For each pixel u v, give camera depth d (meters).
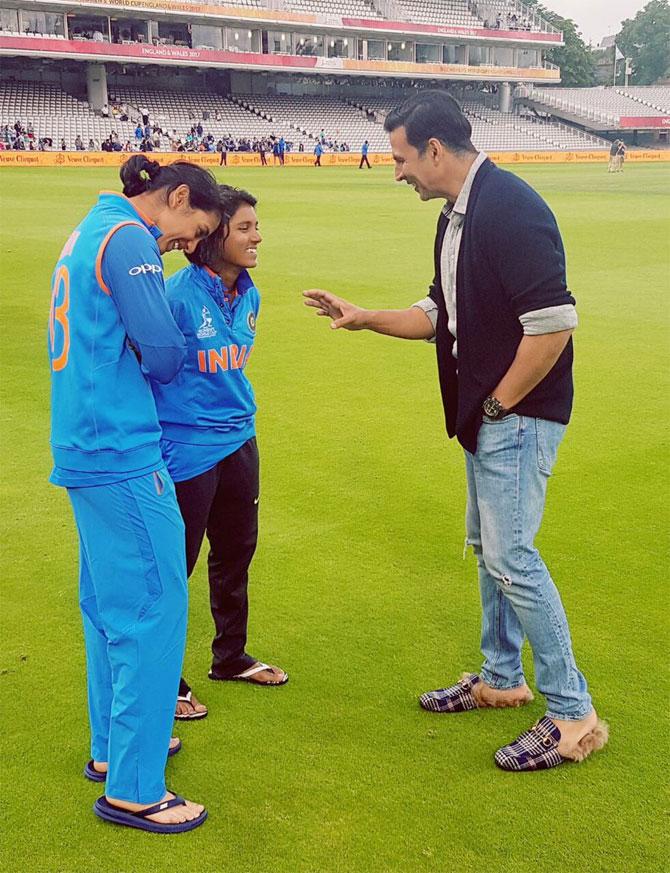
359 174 40.56
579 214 21.52
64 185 28.38
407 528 4.93
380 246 15.89
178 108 53.75
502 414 2.91
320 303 3.44
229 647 3.52
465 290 2.86
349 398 7.32
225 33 54.84
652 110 74.44
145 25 52.53
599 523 5.00
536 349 2.77
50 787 2.97
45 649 3.76
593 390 7.53
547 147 64.62
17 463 5.85
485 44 64.31
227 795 2.91
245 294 3.20
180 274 3.09
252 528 3.41
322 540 4.77
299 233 17.66
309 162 51.38
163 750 2.80
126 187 2.73
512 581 3.02
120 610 2.72
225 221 2.99
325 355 8.64
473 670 3.61
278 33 56.47
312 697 3.45
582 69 89.56
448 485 5.54
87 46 46.59
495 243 2.75
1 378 7.73
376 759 3.09
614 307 10.81
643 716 3.31
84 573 2.85
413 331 3.39
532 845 2.69
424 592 4.23
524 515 2.99
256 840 2.72
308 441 6.30
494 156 55.62
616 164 44.50
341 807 2.85
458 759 3.09
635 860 2.63
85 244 2.56
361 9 60.97
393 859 2.63
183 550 2.79
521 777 3.00
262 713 3.35
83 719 3.32
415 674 3.59
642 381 7.78
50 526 4.94
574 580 4.34
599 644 3.78
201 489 3.18
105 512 2.64
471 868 2.60
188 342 3.05
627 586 4.28
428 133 2.84
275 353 8.70
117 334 2.58
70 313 2.58
